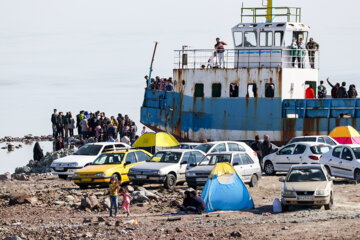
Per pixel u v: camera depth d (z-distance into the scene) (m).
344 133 110.94
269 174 100.31
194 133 126.81
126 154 90.31
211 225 58.19
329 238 48.50
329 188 64.19
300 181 65.50
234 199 68.56
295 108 119.94
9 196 82.81
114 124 137.62
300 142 97.19
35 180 106.38
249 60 125.94
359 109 117.62
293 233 51.28
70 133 146.62
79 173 87.50
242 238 50.88
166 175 83.81
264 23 125.38
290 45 124.50
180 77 128.00
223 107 123.44
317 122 118.94
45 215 69.75
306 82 125.75
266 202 72.94
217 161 83.31
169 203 73.62
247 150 97.06
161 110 133.25
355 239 47.53
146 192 77.94
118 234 56.25
